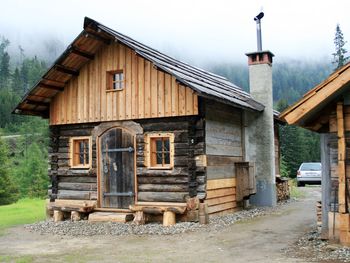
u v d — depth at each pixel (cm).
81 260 862
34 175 3778
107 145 1371
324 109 918
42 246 1018
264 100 1689
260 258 824
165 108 1275
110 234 1141
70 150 1437
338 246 866
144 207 1241
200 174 1234
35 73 11188
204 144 1241
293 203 1741
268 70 1705
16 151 5966
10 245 1039
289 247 906
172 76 1189
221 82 1775
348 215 867
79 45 1325
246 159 1558
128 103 1337
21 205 2025
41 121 6875
